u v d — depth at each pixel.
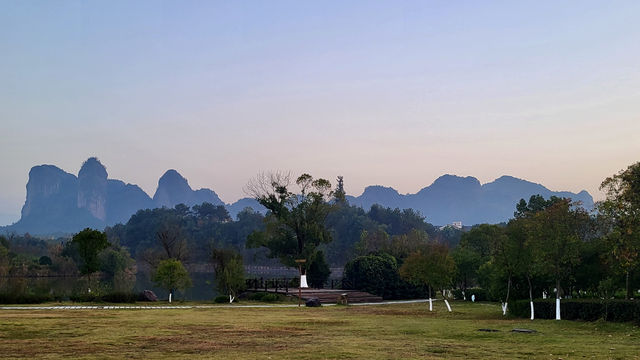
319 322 32.09
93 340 21.45
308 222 73.88
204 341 21.81
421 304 57.41
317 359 17.23
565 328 28.58
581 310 32.50
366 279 68.88
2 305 42.91
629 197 30.56
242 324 29.70
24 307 40.38
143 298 52.50
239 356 17.75
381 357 17.72
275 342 21.70
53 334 23.17
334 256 186.75
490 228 71.56
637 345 21.23
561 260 34.41
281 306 50.47
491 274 44.66
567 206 35.25
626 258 30.70
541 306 35.75
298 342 21.77
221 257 60.09
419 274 45.91
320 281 76.56
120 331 24.86
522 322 32.78
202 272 162.88
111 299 48.41
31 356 17.23
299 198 74.25
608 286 35.28
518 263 38.19
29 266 124.69
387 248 90.38
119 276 124.50
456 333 25.83
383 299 68.31
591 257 38.59
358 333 25.78
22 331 23.84
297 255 73.12
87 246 52.91
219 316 35.69
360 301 63.03
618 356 18.17
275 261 196.75
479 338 23.94
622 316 29.28
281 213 73.25
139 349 19.30
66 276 126.94
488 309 47.72
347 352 18.81
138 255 182.38
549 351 19.44
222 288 58.09
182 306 46.91
